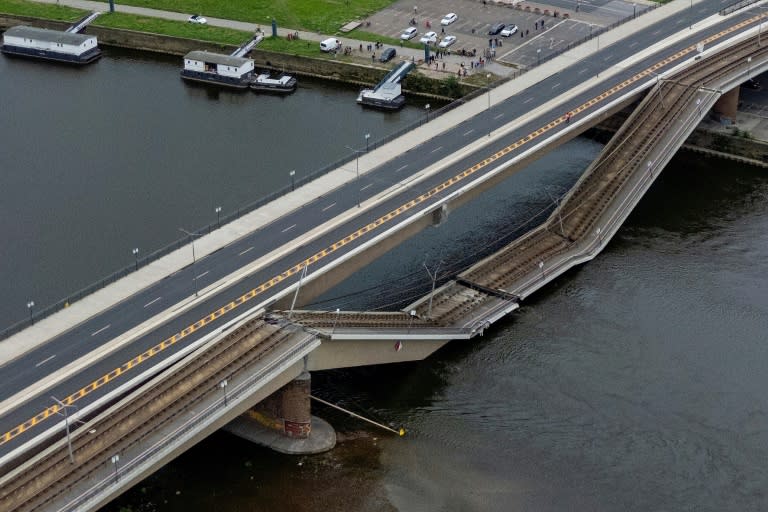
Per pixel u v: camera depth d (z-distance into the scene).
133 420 190.38
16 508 173.00
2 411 187.75
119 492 183.38
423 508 197.12
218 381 197.12
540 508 197.25
